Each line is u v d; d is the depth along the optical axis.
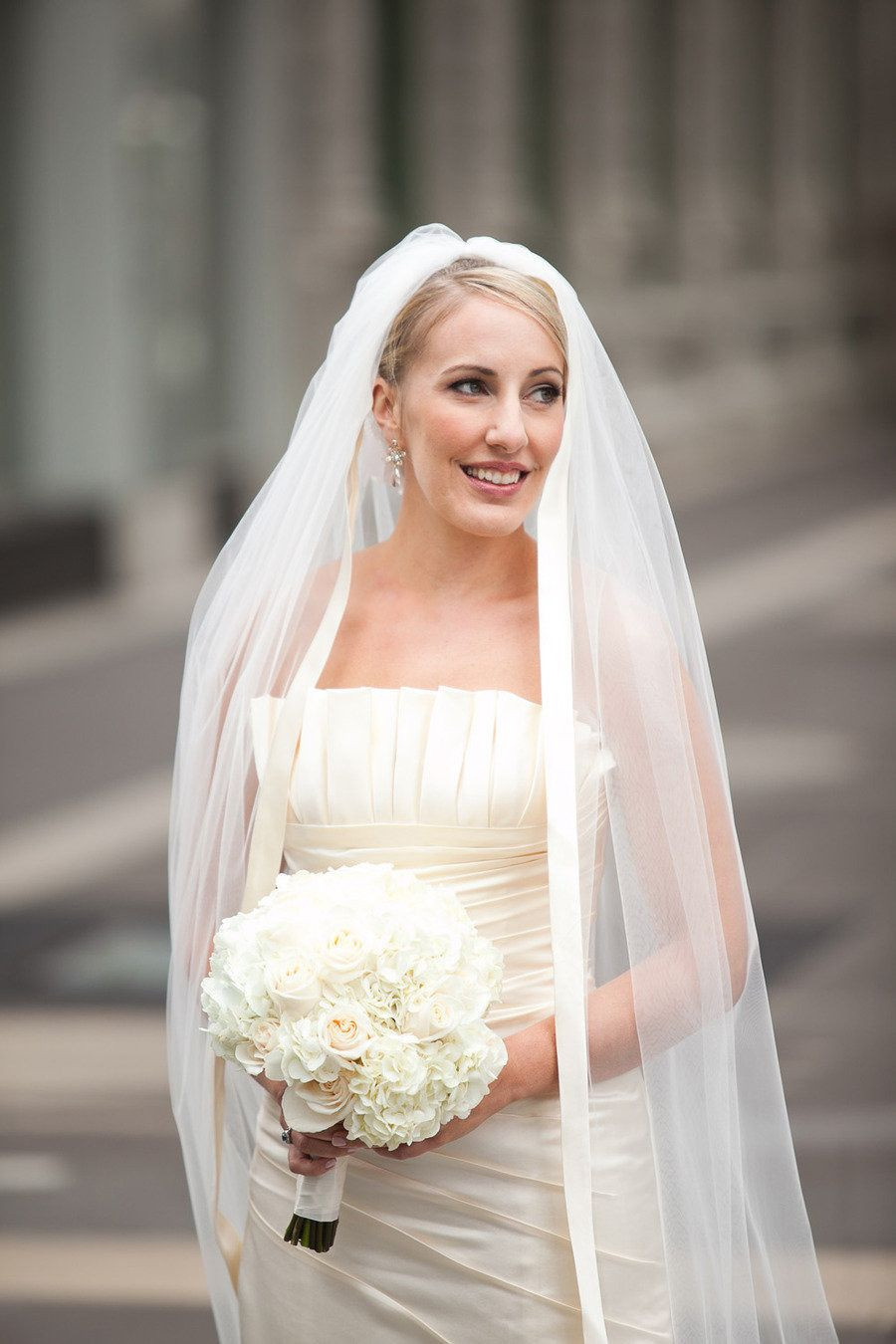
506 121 36.34
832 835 12.80
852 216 57.59
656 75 43.62
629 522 3.77
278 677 3.93
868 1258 6.46
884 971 9.97
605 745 3.69
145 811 13.90
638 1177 3.69
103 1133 8.03
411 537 3.90
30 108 23.30
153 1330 6.38
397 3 33.91
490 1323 3.64
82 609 23.14
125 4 24.34
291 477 3.93
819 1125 7.67
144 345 25.17
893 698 17.41
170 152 26.06
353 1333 3.73
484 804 3.64
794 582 24.39
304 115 31.47
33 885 12.03
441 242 3.89
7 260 23.48
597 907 3.97
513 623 3.84
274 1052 3.32
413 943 3.35
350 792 3.71
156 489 25.50
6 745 16.17
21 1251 6.97
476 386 3.68
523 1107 3.63
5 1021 9.43
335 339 3.88
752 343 48.31
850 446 45.53
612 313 40.28
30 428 23.81
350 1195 3.70
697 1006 3.61
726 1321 3.67
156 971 10.26
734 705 17.27
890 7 57.53
